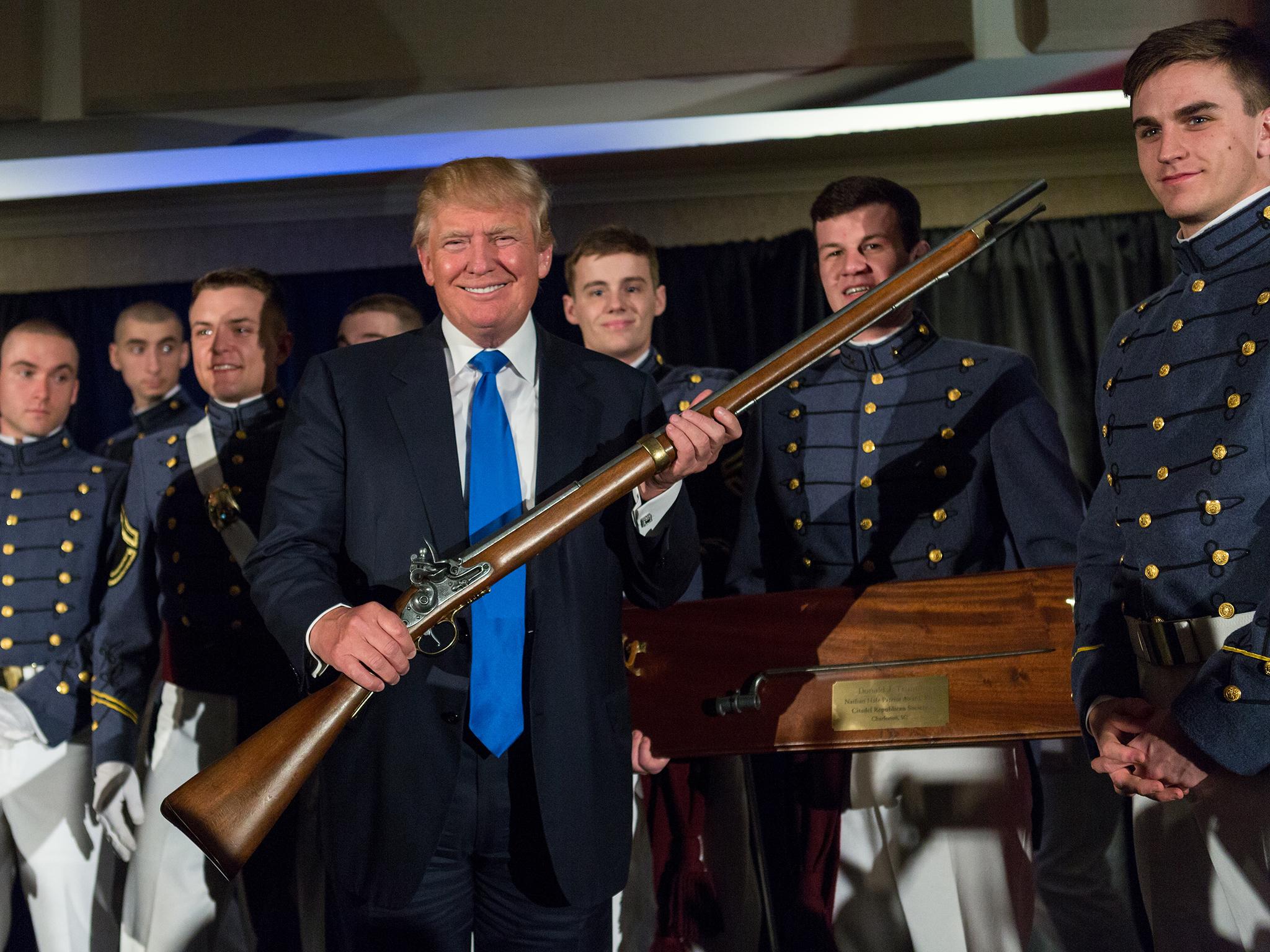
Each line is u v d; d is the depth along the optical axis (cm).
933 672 240
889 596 245
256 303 340
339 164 439
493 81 390
